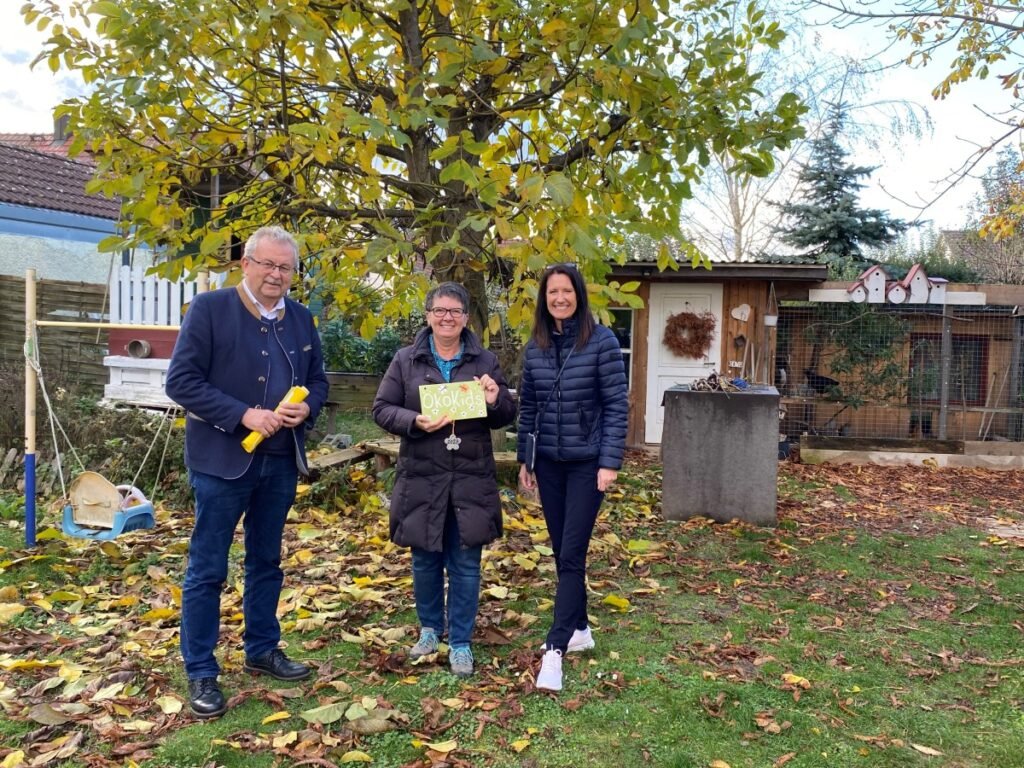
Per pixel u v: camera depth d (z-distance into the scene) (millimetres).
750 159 5727
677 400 6590
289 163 5602
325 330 12500
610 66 4961
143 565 4953
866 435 11391
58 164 15656
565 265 3582
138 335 7719
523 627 4066
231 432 3068
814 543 6027
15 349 10258
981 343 11234
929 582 5164
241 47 5016
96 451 7043
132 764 2719
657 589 4762
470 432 3473
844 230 19031
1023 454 10000
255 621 3420
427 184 6031
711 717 3172
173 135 5355
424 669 3510
